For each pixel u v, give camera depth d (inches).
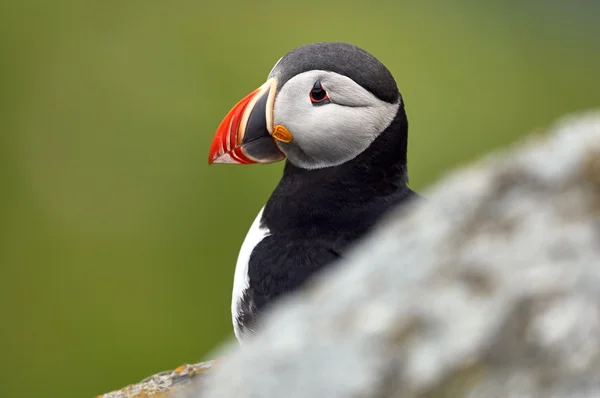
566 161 113.4
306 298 122.8
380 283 115.6
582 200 109.8
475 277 108.9
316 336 114.3
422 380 105.0
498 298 105.7
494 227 112.4
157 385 221.3
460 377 103.6
